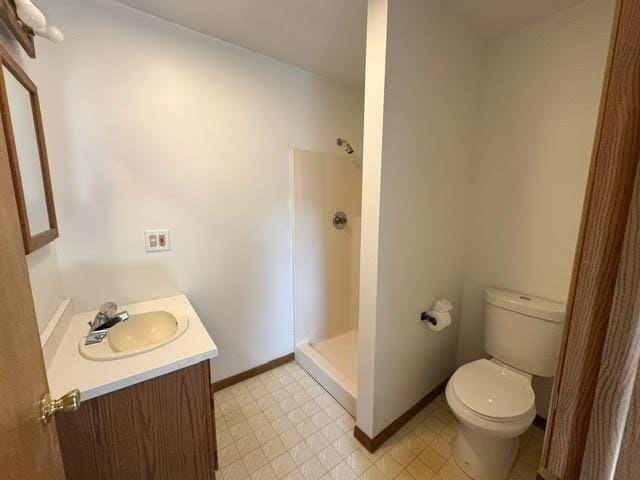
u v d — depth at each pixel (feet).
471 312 6.10
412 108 4.13
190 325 4.11
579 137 4.41
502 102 5.20
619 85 0.93
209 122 5.20
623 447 0.95
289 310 6.99
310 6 4.21
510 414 3.81
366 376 4.56
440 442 4.90
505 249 5.43
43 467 1.90
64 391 2.77
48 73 3.83
